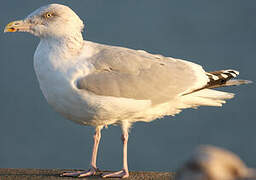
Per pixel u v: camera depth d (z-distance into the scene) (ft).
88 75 23.43
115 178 23.32
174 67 25.70
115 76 23.84
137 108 24.32
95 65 23.75
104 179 23.00
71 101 23.53
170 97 25.14
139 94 24.17
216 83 26.89
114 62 24.16
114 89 23.62
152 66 24.93
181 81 25.45
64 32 23.84
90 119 24.22
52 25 23.88
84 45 24.48
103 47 24.86
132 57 24.71
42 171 24.39
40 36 24.31
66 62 23.53
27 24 24.29
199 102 26.73
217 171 10.38
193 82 25.77
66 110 24.09
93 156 24.99
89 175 23.98
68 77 23.25
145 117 25.40
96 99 23.34
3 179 21.98
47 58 23.67
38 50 24.31
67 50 23.73
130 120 25.16
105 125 25.29
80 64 23.54
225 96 26.96
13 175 22.99
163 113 25.96
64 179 22.65
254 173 10.41
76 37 24.06
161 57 26.17
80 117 24.22
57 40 23.85
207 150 10.71
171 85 25.09
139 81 24.21
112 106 23.66
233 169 10.45
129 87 23.93
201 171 10.44
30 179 22.17
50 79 23.57
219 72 27.09
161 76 24.86
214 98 26.94
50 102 24.34
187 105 26.63
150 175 23.93
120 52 24.71
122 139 24.70
